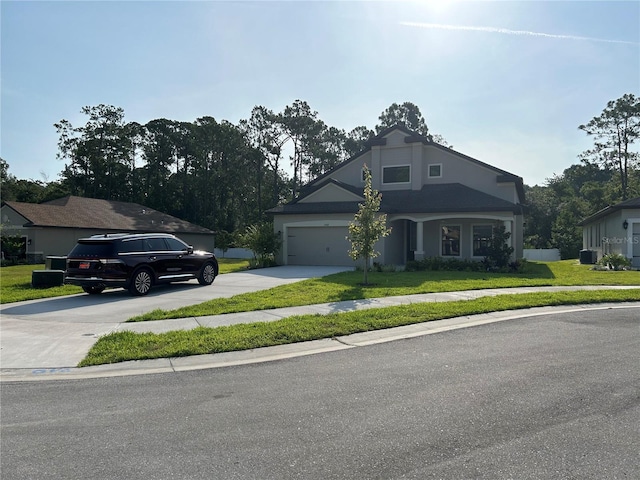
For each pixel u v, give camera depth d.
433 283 15.45
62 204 36.53
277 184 63.16
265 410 4.96
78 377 6.36
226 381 6.04
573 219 42.78
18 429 4.57
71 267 13.37
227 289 14.77
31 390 5.80
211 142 60.06
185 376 6.30
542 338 8.19
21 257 31.58
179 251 15.02
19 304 12.21
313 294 13.09
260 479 3.53
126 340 7.99
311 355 7.29
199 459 3.86
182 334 8.34
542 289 14.22
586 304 11.91
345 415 4.77
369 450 3.97
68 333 8.80
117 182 60.34
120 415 4.90
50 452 4.04
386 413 4.81
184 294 13.73
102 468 3.73
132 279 13.33
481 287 14.54
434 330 8.98
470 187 26.14
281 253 25.25
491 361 6.75
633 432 4.27
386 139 27.33
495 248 20.97
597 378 5.88
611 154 55.09
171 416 4.85
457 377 6.00
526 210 28.83
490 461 3.74
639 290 13.64
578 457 3.80
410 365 6.61
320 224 24.45
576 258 39.16
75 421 4.75
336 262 24.28
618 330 8.80
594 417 4.62
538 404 4.99
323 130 61.75
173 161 63.06
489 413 4.76
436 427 4.43
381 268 20.97
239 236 27.20
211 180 60.19
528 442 4.08
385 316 9.78
